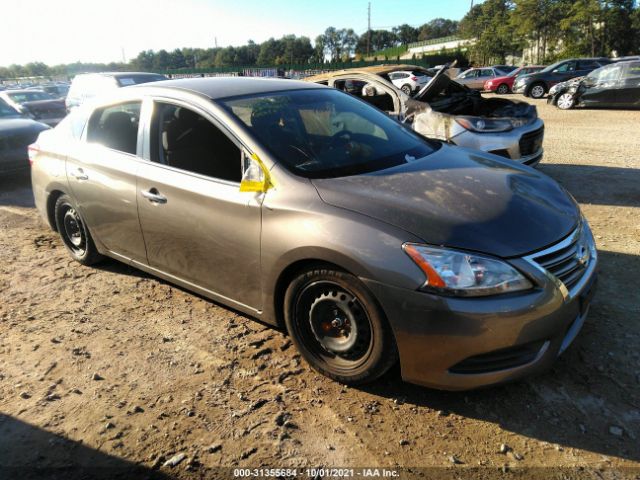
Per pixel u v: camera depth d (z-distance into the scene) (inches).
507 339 89.7
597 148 361.4
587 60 786.8
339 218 99.0
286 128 124.8
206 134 125.3
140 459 90.6
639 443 89.1
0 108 365.4
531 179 122.5
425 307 89.9
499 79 977.5
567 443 90.0
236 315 139.5
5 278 171.5
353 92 281.0
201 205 121.4
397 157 126.9
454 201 101.8
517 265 90.7
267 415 100.1
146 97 141.5
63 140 167.8
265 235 109.0
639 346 116.0
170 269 138.2
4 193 299.1
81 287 161.9
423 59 2063.2
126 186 140.3
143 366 118.0
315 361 110.9
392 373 111.3
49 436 97.0
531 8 1621.6
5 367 120.2
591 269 105.7
